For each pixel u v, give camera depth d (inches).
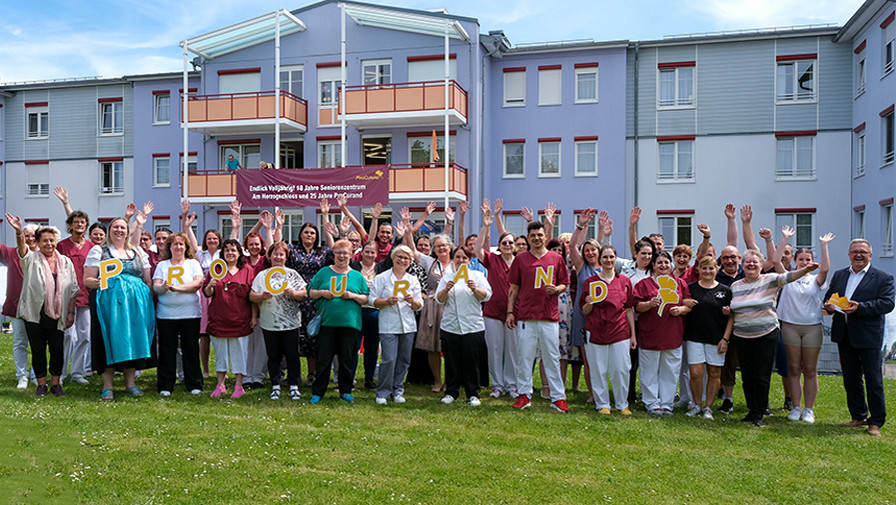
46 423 259.0
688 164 941.8
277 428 268.2
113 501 187.5
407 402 325.7
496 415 302.2
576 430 282.7
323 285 319.0
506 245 340.2
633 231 362.6
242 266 331.3
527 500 202.4
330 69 1000.9
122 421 267.7
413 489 207.2
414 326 328.5
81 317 354.9
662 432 284.2
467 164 948.0
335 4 993.5
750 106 919.7
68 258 325.1
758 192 916.6
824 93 898.7
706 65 932.6
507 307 340.5
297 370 329.7
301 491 200.8
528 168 972.6
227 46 1022.4
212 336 328.2
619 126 944.9
